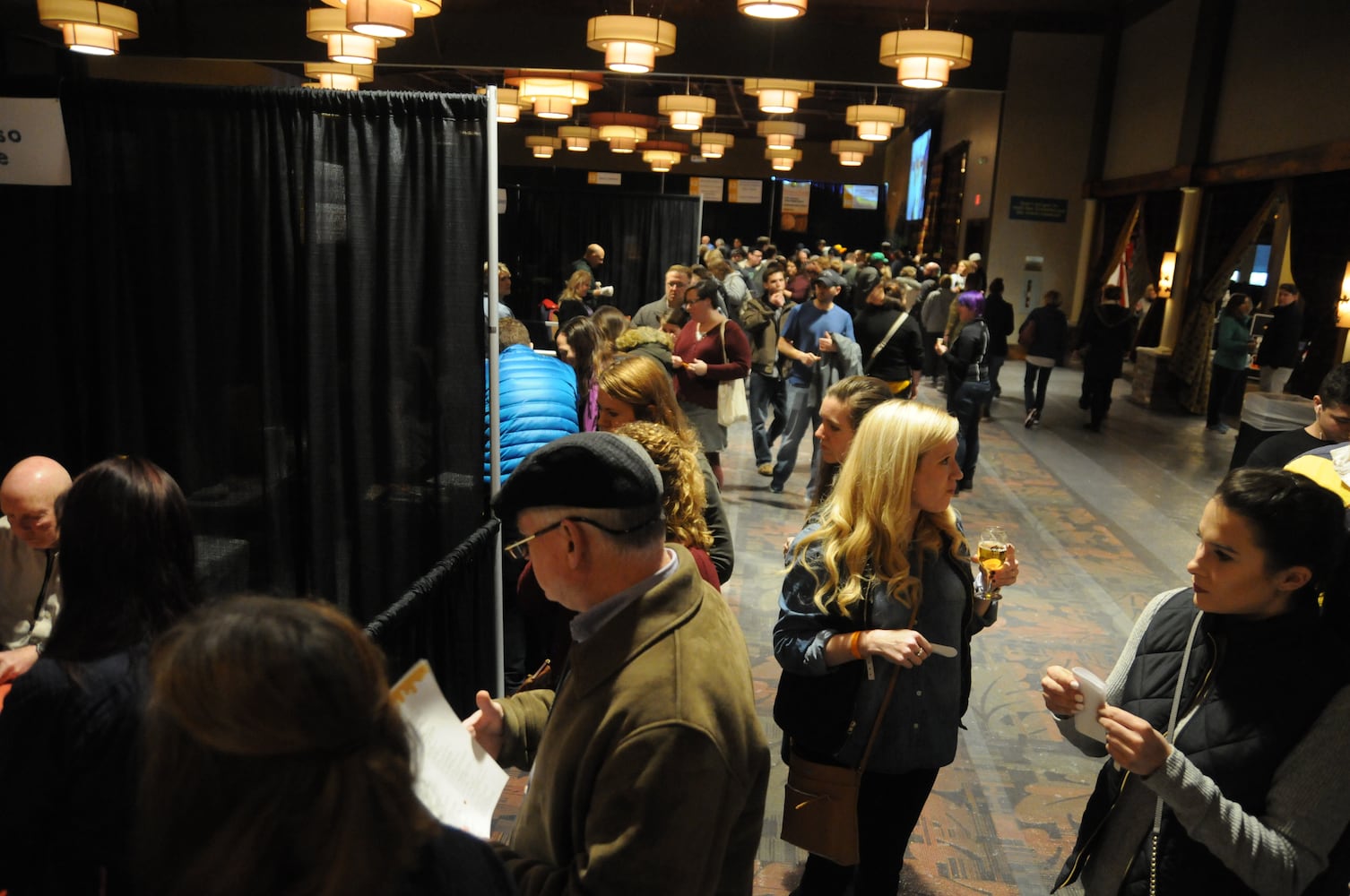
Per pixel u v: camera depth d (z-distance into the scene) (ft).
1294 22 31.12
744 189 86.12
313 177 9.98
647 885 3.66
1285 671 4.68
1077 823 10.19
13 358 10.72
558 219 37.06
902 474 6.39
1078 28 48.55
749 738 4.04
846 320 21.48
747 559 17.97
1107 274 47.06
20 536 7.39
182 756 2.29
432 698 4.51
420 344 10.36
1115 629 15.37
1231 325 31.24
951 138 64.54
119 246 10.31
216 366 10.52
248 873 2.24
